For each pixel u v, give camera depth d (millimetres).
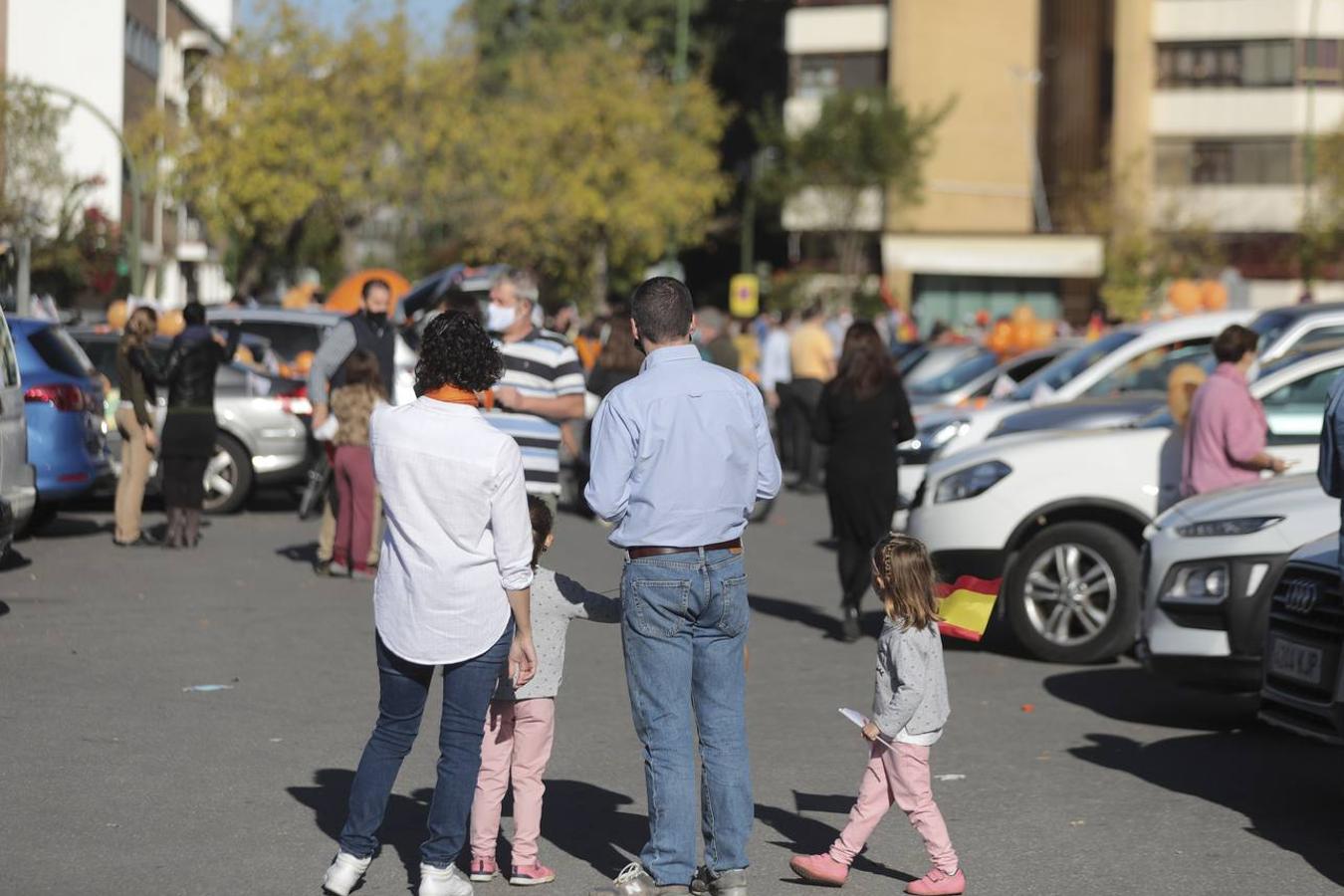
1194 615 10508
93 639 12547
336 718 10227
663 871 6801
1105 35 76188
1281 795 8914
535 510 7176
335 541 16047
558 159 61438
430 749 9609
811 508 24797
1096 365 18484
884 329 43938
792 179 68875
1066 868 7562
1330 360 13211
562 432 13273
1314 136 71750
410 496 6758
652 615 6855
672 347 7023
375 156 52812
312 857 7438
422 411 6809
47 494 17812
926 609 7148
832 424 13594
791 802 8641
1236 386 12305
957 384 26516
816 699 11352
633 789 8797
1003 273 69062
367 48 52250
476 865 7234
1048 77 76125
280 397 21172
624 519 6941
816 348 27047
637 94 63031
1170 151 75062
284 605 14430
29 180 51781
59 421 17891
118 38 61812
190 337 17766
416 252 60219
